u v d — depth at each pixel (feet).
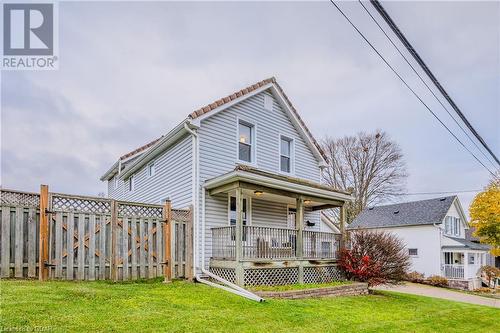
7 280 22.30
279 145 44.62
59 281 24.08
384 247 37.96
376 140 108.68
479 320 28.89
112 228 27.45
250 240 35.55
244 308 22.65
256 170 32.81
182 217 32.76
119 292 22.65
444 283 70.44
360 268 37.63
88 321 16.30
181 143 38.14
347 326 21.27
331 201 41.70
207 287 28.66
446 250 75.36
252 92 41.37
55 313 16.76
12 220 23.35
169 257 30.27
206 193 35.81
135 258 28.50
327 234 41.50
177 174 38.32
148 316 18.21
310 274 37.50
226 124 38.73
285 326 19.63
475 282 72.33
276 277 34.35
